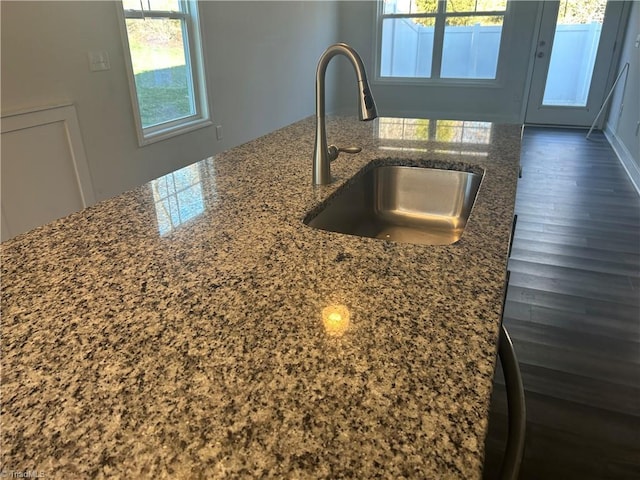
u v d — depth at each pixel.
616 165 4.62
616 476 1.46
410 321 0.68
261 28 4.64
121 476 0.45
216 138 4.22
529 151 5.11
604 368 1.90
